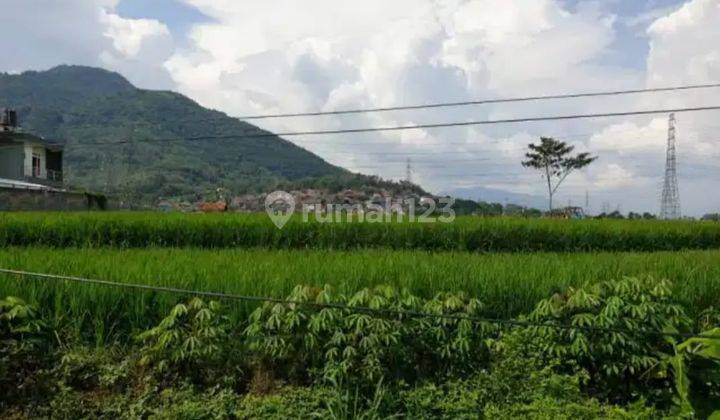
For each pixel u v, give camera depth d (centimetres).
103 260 959
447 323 692
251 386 681
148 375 676
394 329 664
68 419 624
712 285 887
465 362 686
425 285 814
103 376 671
